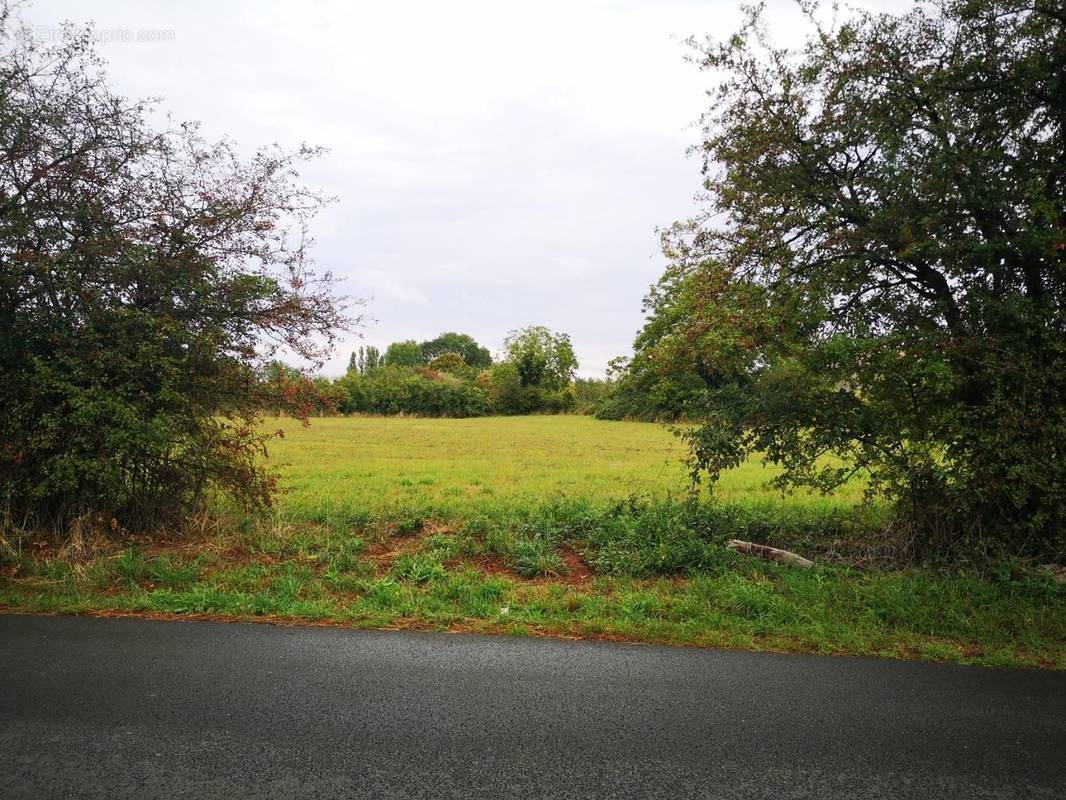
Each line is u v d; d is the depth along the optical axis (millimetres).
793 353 7586
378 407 66125
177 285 7754
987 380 6652
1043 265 6570
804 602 5980
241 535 8023
